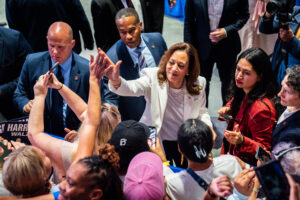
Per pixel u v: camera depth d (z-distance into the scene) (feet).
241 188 5.22
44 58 9.91
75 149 5.79
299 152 4.81
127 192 4.71
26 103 9.95
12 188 5.08
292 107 7.43
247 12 13.41
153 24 14.67
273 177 3.85
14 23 13.16
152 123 8.91
